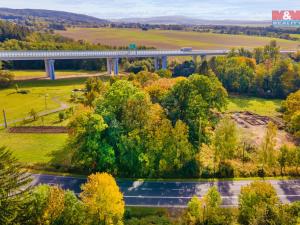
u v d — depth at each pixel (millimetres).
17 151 85125
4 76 145125
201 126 84750
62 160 81000
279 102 145125
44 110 116688
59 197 46219
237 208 62562
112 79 129250
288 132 107500
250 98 151125
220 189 71688
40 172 75688
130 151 74562
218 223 54594
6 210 26203
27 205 28859
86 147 74000
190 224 55562
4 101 126062
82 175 75188
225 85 162125
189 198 68312
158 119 79875
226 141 77875
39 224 40906
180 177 76062
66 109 116750
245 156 85562
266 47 195875
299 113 99875
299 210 51594
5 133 96938
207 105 89125
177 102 88750
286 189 72250
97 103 84250
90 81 130000
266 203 53781
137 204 65938
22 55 157625
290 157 77125
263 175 77812
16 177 27828
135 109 79125
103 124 73562
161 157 75062
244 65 160125
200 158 82562
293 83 152625
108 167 74750
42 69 197250
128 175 75500
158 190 70875
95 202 51000
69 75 177875
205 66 151500
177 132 75375
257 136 101750
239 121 116500
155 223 58594
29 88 145000
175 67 186375
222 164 80250
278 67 155750
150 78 125812
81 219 47719
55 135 96125
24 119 107562
